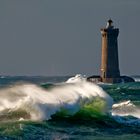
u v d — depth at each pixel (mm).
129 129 62375
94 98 70750
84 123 63906
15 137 52906
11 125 57031
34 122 59656
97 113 68062
